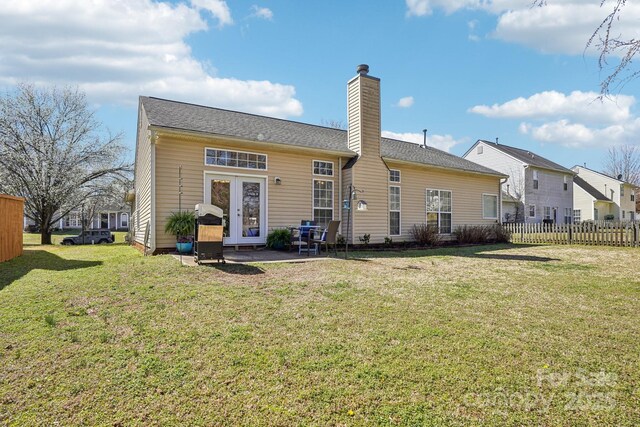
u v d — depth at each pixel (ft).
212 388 7.40
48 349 9.07
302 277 18.37
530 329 10.97
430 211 44.96
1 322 10.87
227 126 32.68
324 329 10.76
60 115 61.26
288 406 6.81
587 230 43.34
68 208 62.23
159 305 12.86
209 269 19.66
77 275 17.85
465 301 14.14
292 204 33.63
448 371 8.18
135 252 31.19
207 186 29.55
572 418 6.50
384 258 26.99
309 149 33.53
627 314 12.60
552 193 88.33
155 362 8.46
